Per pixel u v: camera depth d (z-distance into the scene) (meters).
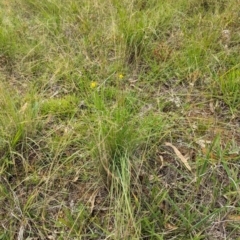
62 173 2.12
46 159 2.20
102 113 2.21
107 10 3.18
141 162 2.00
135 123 2.22
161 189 1.97
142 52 2.84
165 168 2.09
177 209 1.85
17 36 3.08
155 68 2.69
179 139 2.23
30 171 2.15
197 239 1.78
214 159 2.09
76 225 1.90
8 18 3.26
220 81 2.51
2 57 2.92
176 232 1.85
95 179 2.07
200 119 2.32
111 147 1.98
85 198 2.02
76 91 2.62
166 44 2.83
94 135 2.04
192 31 2.97
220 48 2.79
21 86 2.68
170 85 2.62
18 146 2.24
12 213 1.98
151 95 2.54
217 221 1.86
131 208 1.85
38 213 1.98
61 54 2.83
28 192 2.07
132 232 1.80
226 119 2.37
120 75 2.63
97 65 2.77
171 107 2.45
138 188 1.94
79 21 3.20
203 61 2.67
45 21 3.22
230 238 1.82
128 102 2.40
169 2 3.22
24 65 2.82
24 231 1.92
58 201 2.02
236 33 2.90
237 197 1.93
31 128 2.27
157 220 1.87
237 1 3.10
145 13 3.11
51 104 2.47
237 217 1.87
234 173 2.00
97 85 2.62
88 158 2.16
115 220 1.81
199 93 2.52
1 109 2.29
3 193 2.04
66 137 2.22
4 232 1.92
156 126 2.19
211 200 1.95
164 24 3.03
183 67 2.68
